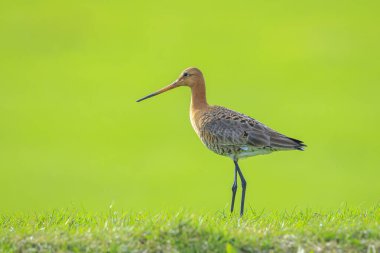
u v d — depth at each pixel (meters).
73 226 12.34
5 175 32.03
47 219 12.95
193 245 11.43
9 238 11.58
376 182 31.16
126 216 12.78
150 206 27.38
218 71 45.84
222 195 29.44
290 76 44.72
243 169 33.12
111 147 36.09
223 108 15.84
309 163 33.81
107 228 11.88
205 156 34.94
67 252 11.27
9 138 36.78
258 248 11.45
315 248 11.48
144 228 11.70
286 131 36.88
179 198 29.02
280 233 11.81
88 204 28.28
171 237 11.52
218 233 11.62
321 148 35.22
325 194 29.64
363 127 37.28
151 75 45.56
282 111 39.56
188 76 16.16
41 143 36.31
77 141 36.72
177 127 38.97
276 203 28.20
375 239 11.64
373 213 13.09
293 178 31.75
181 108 41.44
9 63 47.16
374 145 35.28
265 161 34.25
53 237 11.62
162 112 40.97
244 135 15.00
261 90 42.62
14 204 28.97
